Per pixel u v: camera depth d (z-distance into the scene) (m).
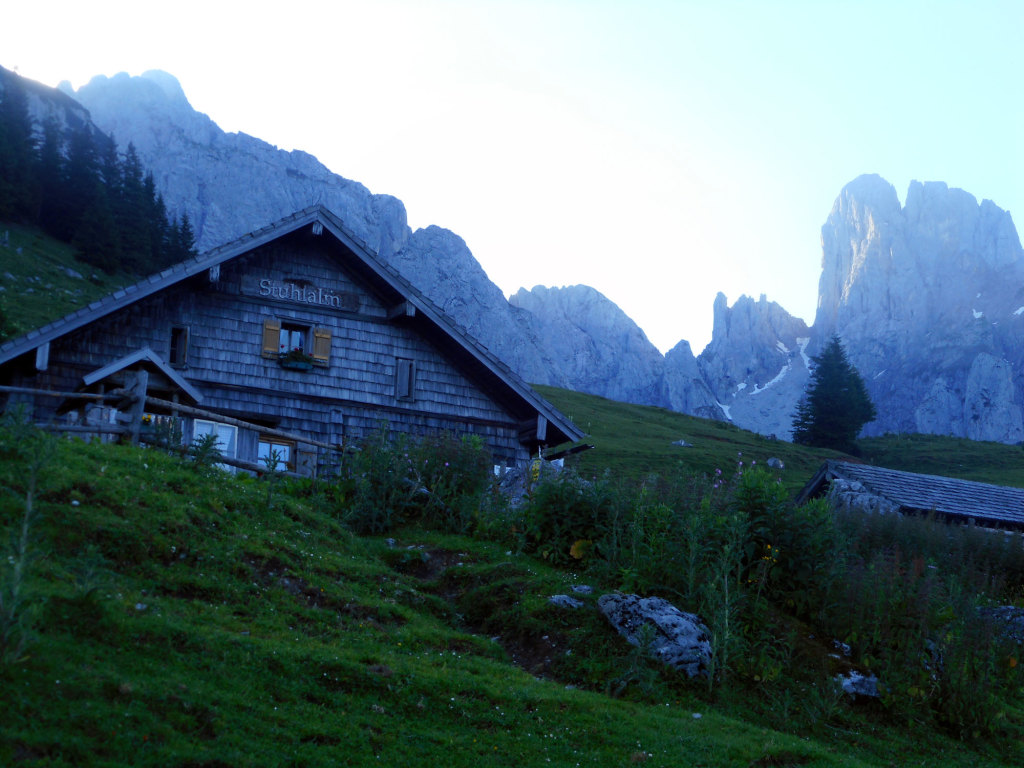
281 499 16.77
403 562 16.92
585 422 87.06
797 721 13.46
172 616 11.21
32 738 7.86
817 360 123.69
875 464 108.25
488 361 28.81
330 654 11.63
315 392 27.20
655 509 17.27
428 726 10.77
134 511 13.28
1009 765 13.63
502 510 19.64
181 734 8.80
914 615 15.22
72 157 143.75
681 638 14.00
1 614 8.85
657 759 11.00
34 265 104.44
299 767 9.05
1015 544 26.73
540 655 14.08
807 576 16.14
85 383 21.50
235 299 26.55
